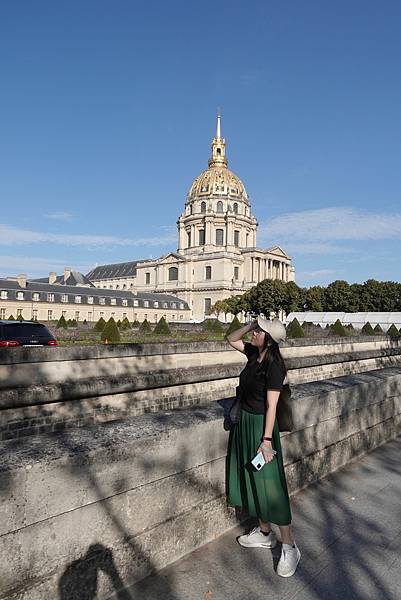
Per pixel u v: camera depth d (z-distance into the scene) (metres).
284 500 4.05
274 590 3.64
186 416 4.50
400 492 5.69
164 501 3.91
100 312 112.44
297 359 18.47
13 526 2.88
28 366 9.36
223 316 124.88
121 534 3.55
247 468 4.19
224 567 3.94
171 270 147.88
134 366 11.77
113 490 3.48
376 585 3.75
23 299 99.44
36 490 2.99
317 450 6.01
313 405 5.89
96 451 3.36
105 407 10.83
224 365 14.84
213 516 4.43
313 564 4.02
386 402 7.99
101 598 3.41
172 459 3.97
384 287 103.00
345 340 22.14
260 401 4.19
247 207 149.75
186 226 150.50
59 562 3.14
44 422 9.55
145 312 121.81
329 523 4.79
